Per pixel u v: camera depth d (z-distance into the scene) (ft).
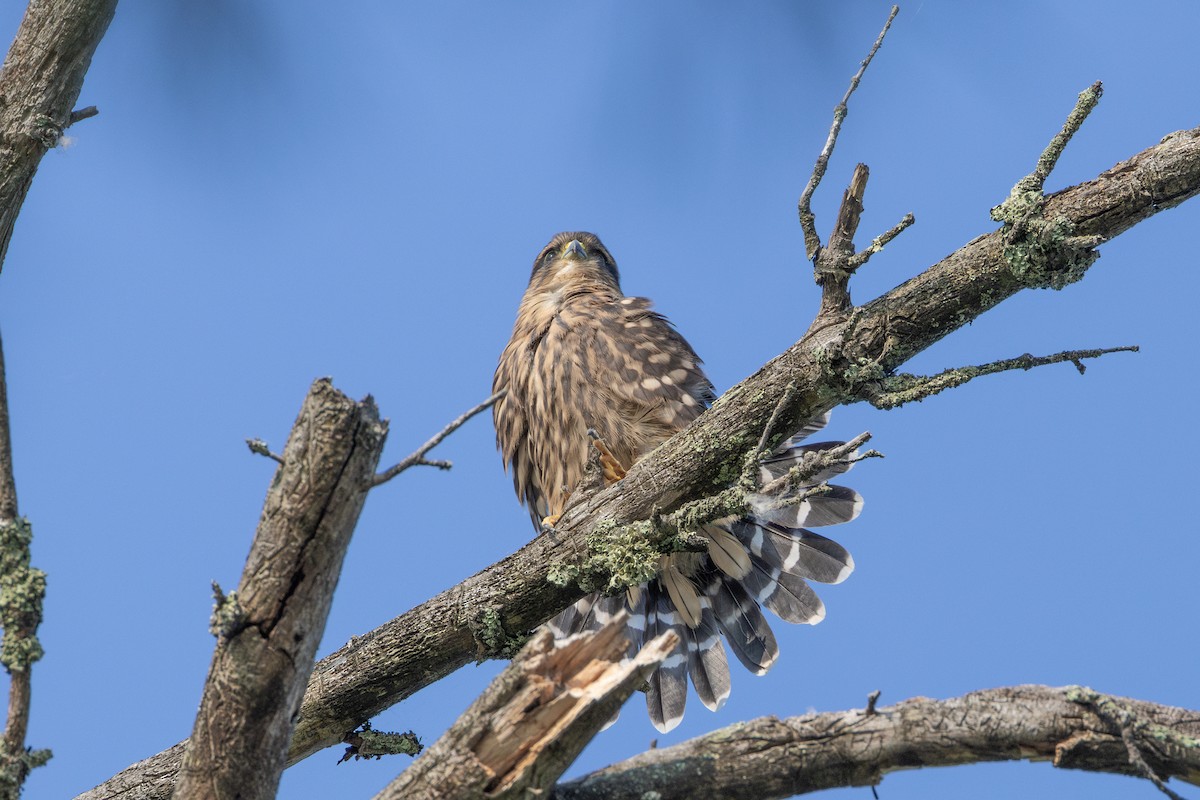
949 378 26.81
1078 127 26.71
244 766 22.16
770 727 25.08
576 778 24.99
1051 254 26.58
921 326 27.84
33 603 21.54
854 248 28.84
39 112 28.89
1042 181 26.99
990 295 27.53
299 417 20.81
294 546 21.02
